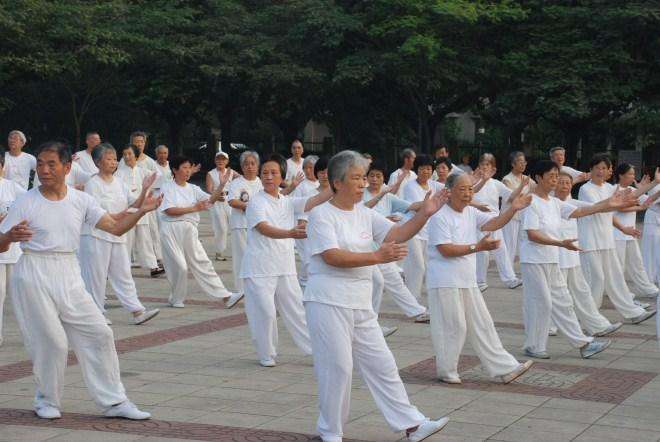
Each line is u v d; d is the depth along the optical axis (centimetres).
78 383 761
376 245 661
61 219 639
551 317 893
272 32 3284
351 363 583
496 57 2930
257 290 832
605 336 1005
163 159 1581
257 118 3972
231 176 1230
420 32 2828
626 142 3678
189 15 3319
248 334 997
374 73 2958
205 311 1151
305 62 3153
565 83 2719
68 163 645
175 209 1133
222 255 1688
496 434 622
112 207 1090
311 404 698
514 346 943
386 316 1123
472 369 830
